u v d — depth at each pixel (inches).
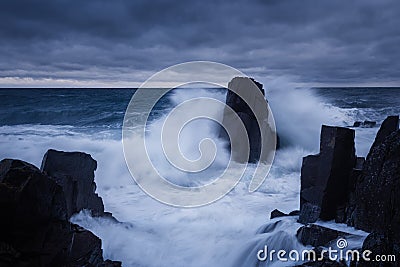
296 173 470.6
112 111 1139.9
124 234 276.4
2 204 158.4
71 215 255.4
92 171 288.8
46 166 267.0
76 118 1030.4
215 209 344.8
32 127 860.6
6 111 1099.9
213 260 252.8
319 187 274.7
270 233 268.7
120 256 254.2
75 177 273.4
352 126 712.4
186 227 300.2
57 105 1362.0
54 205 178.1
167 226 300.5
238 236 281.1
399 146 226.8
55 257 179.5
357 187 251.8
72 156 277.1
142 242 270.7
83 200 273.9
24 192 162.7
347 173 277.3
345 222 260.8
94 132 759.7
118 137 676.7
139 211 343.9
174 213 336.2
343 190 275.3
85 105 1353.3
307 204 279.3
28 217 165.3
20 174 167.6
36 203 167.9
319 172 279.1
